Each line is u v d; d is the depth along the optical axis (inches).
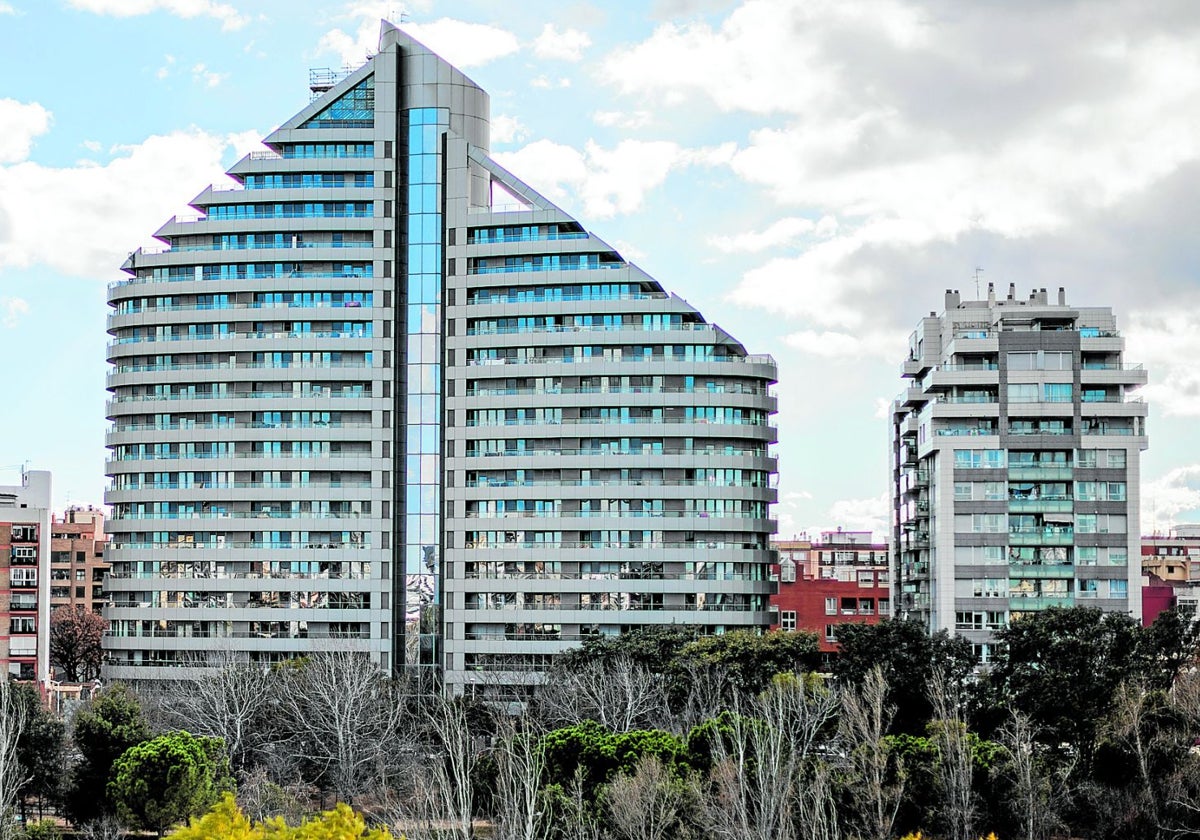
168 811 3673.7
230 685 4724.4
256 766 4384.8
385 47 6707.7
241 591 6358.3
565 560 6254.9
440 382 6501.0
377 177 6530.5
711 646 5137.8
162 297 6520.7
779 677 4229.8
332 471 6392.7
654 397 6289.4
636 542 6259.8
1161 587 6609.3
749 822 3405.5
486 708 5059.1
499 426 6343.5
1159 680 4389.8
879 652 4749.0
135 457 6496.1
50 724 4143.7
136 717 4116.6
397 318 6530.5
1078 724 4261.8
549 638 6215.6
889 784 3614.7
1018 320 6294.3
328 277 6456.7
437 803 3732.8
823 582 7214.6
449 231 6515.8
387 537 6358.3
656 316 6358.3
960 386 6127.0
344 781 4222.4
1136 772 3772.1
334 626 6318.9
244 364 6456.7
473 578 6284.5
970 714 4557.1
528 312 6382.9
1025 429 6082.7
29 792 4097.0
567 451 6304.1
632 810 3248.0
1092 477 6028.5
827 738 4141.2
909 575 6594.5
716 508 6284.5
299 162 6545.3
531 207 6545.3
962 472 6067.9
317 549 6358.3
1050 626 4638.3
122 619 6412.4
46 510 6323.8
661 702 4879.4
